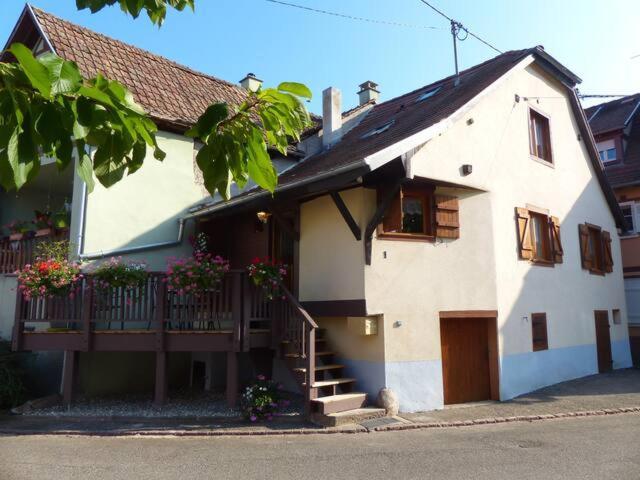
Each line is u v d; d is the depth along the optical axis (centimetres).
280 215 1074
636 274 1730
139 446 733
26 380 1038
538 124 1363
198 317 941
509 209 1153
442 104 1175
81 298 968
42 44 1302
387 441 751
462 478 580
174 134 1245
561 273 1302
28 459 668
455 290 1022
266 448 717
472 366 1047
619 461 634
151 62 1438
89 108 178
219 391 1128
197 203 1260
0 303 1191
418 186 1005
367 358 962
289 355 944
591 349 1380
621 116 2042
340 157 1148
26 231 1194
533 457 657
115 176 194
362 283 940
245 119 220
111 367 1102
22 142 172
